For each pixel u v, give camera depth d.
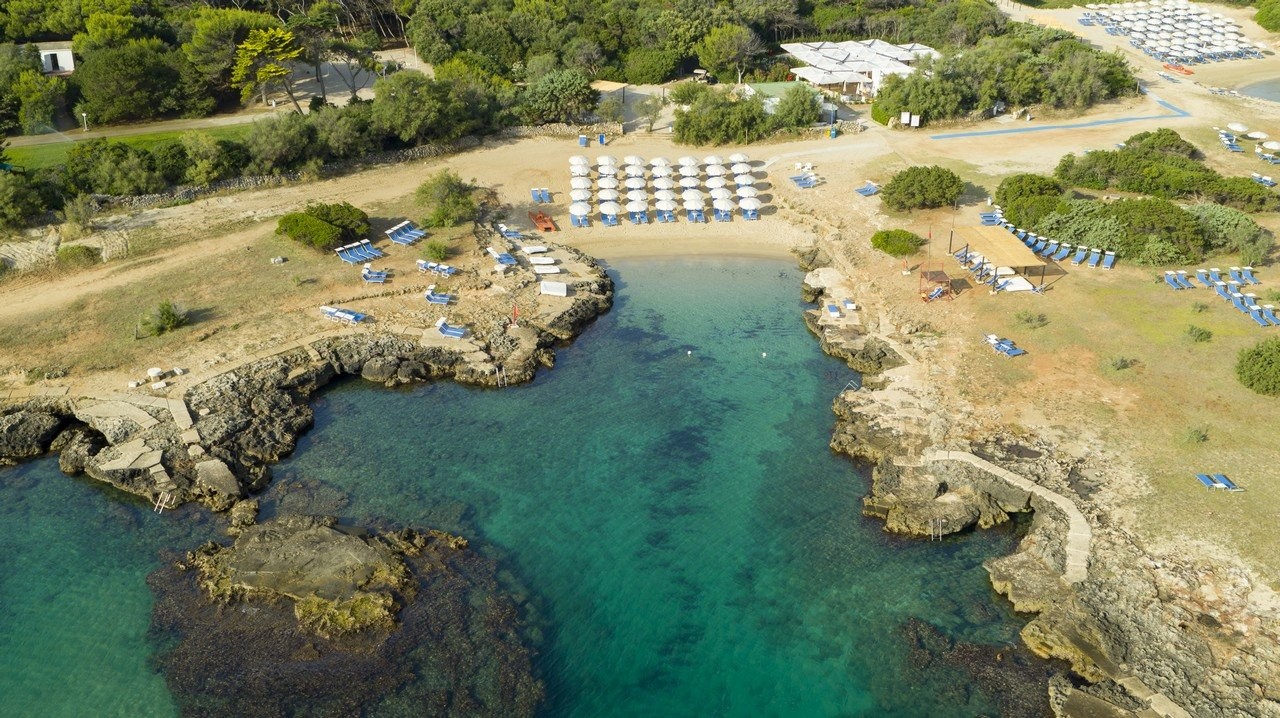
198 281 73.00
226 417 56.72
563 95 109.06
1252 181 83.00
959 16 146.12
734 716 39.34
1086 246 75.06
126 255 76.56
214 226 82.38
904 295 72.94
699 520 51.19
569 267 80.00
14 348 63.28
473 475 54.53
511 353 66.12
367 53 111.94
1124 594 43.00
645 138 109.31
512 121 110.19
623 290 79.12
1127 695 38.28
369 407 61.44
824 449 57.34
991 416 57.03
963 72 113.50
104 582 45.75
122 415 56.66
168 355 63.03
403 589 44.94
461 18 132.62
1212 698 37.53
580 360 67.75
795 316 74.38
